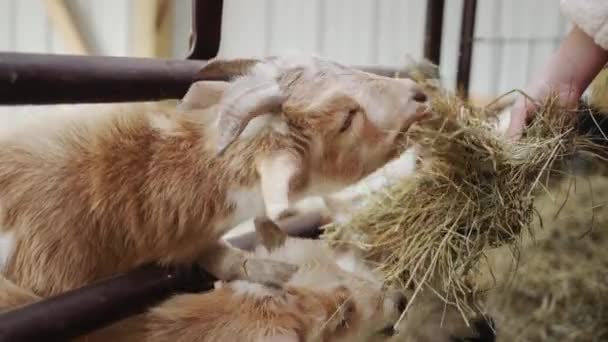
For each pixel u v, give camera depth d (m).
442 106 1.34
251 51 4.68
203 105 1.28
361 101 1.29
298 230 1.71
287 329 1.36
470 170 1.33
